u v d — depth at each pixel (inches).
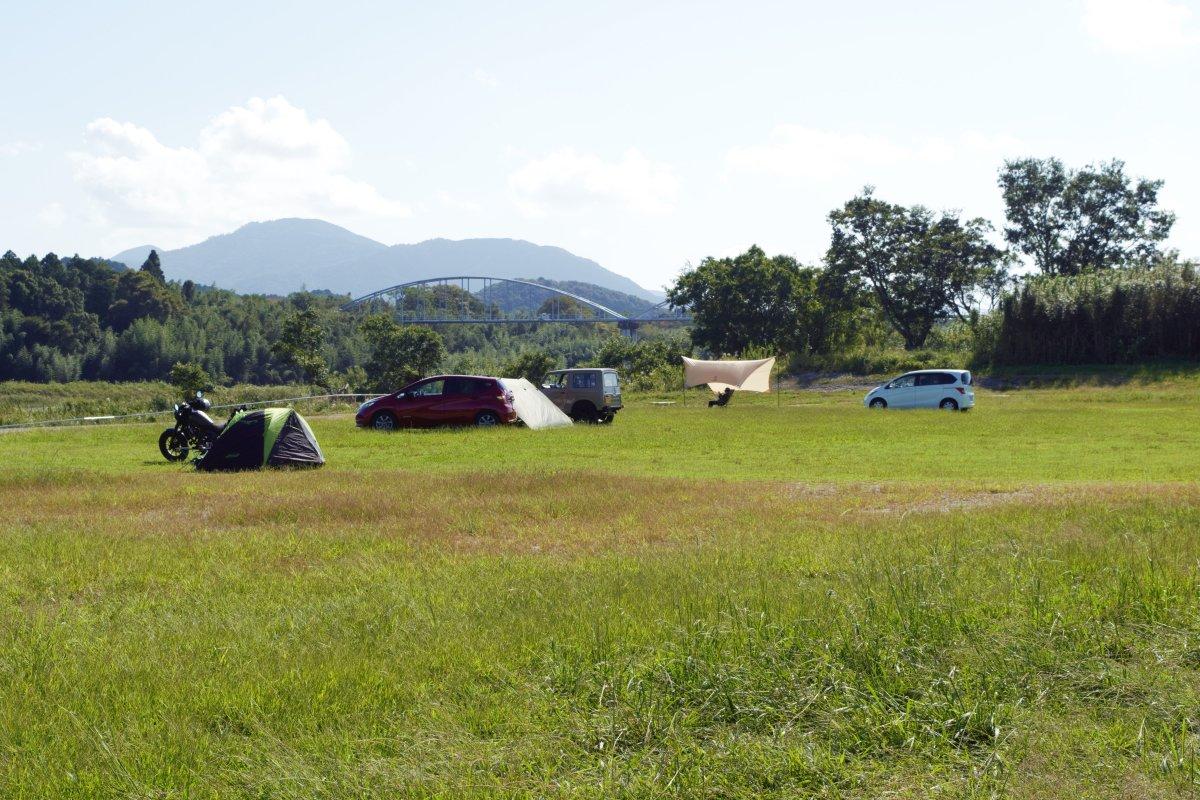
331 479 665.6
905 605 261.7
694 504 541.6
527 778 177.5
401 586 329.7
